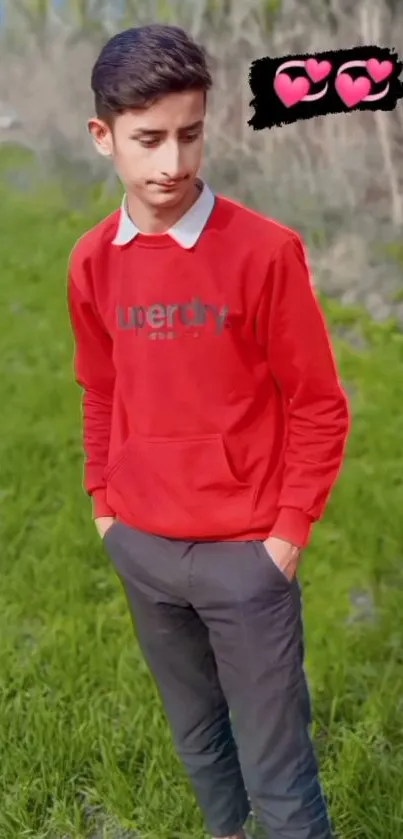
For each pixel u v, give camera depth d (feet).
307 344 5.55
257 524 5.85
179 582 6.04
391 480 13.87
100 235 5.86
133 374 5.84
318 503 5.81
